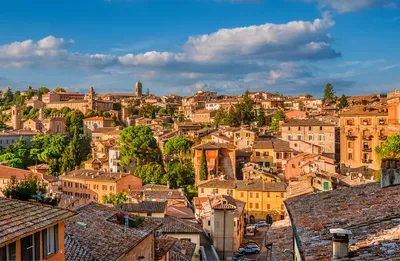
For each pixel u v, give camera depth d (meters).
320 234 18.28
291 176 107.56
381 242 14.66
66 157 157.12
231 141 142.62
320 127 136.88
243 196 101.38
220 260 64.94
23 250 18.69
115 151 144.25
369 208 20.42
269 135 150.12
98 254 25.11
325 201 25.66
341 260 13.88
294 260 24.94
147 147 135.00
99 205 35.53
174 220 57.91
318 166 106.69
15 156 163.38
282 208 99.00
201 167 120.12
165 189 102.94
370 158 123.00
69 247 25.16
